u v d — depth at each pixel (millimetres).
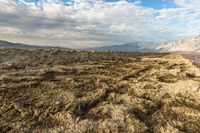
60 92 22500
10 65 36344
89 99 20641
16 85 23875
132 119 16516
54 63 43094
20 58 46250
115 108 18594
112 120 16266
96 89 24188
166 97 22016
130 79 30156
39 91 22625
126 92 23625
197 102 20766
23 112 17453
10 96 20719
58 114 17219
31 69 34469
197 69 36344
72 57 55156
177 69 37094
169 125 16188
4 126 15312
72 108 18422
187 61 47469
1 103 19031
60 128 15117
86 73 33219
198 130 15703
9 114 17141
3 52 53469
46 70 33125
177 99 21391
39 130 14883
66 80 27609
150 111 18625
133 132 14867
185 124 16484
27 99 20203
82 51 76875
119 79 29484
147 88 25016
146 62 50875
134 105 19547
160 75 32594
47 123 15906
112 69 37969
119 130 14945
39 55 53938
